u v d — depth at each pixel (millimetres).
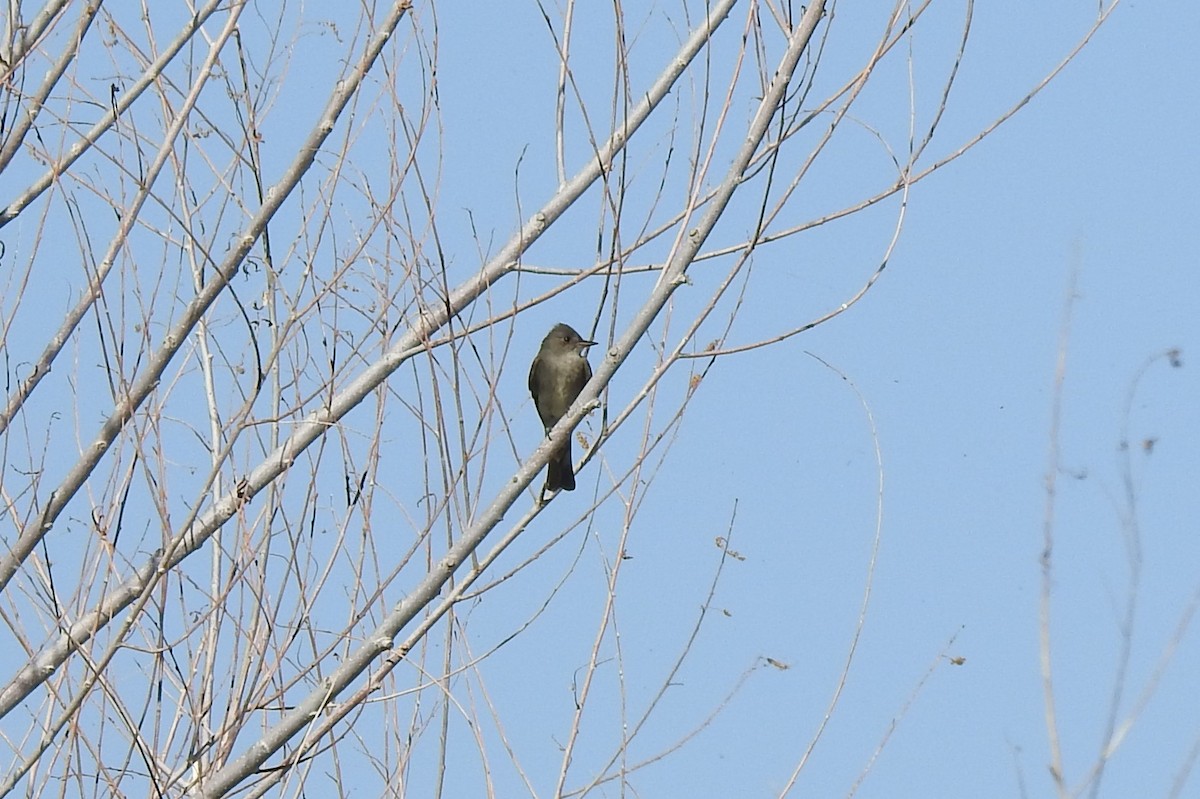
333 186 10938
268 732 9805
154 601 10234
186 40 10984
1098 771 6395
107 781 9383
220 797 9664
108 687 9352
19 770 9453
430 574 10133
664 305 10297
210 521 10664
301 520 10352
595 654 9953
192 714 9852
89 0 10875
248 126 11266
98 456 10578
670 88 11117
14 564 10320
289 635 9898
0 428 10461
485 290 11281
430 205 10883
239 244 10969
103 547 10188
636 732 9945
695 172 10445
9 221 10789
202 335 11359
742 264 10062
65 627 9766
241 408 10578
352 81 11008
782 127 10141
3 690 10023
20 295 10555
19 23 10820
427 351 10211
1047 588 6621
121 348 10289
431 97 10953
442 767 9945
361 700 9727
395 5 10930
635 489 10312
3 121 10445
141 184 10555
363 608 9969
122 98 10992
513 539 10188
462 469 10297
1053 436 6812
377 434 10477
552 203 11359
